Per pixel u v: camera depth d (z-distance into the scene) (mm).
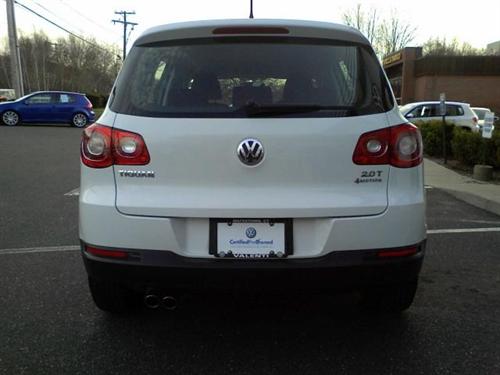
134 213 2840
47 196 7891
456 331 3479
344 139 2832
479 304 3941
